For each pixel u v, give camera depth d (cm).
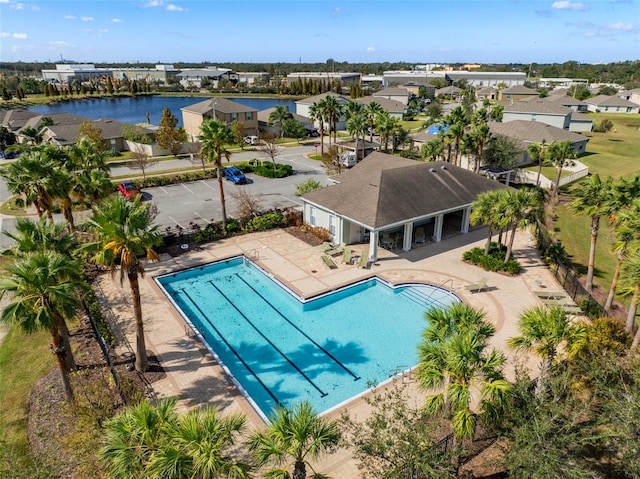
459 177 3672
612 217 2494
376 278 2862
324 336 2319
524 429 1202
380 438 1248
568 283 2672
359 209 3122
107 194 3145
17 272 1467
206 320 2470
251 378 2002
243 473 1023
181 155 6581
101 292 2662
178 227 3628
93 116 12075
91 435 1439
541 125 6631
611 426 1309
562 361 1648
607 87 15038
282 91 17138
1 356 2038
